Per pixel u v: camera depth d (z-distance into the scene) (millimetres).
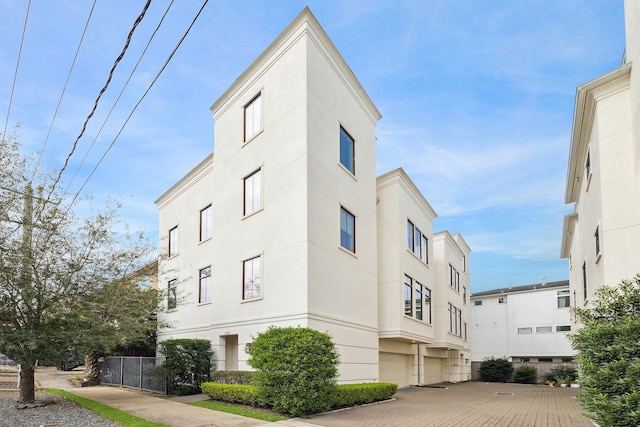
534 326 41188
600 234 11938
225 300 17641
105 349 13961
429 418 12148
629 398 7074
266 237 16047
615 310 8578
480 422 11695
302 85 15430
